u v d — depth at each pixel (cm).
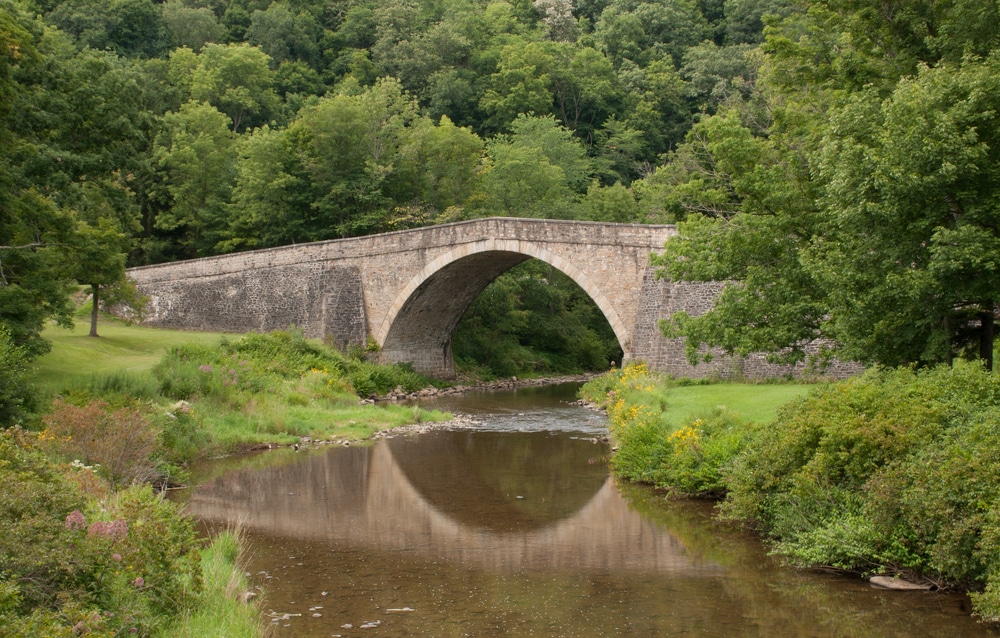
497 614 1075
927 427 1241
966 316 1702
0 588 711
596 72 7956
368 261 4438
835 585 1180
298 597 1142
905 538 1173
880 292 1577
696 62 7881
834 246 1745
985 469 1074
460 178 5694
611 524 1544
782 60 2289
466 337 5556
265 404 2772
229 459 2245
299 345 3822
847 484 1309
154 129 3175
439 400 4038
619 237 3722
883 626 1018
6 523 793
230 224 5706
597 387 3941
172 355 2995
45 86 2848
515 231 3884
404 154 5422
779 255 2056
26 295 2239
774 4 8225
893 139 1541
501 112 7412
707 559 1316
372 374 4038
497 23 8638
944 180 1491
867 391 1402
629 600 1128
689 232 2220
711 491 1716
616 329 3734
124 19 7631
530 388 4859
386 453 2364
